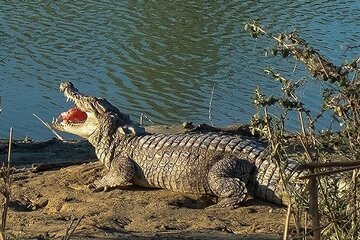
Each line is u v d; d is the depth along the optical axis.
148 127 19.75
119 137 14.25
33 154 16.88
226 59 33.03
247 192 12.80
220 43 35.47
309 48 7.23
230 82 29.97
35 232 10.58
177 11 40.91
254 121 7.67
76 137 23.08
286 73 29.67
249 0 43.72
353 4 43.41
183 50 34.34
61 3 41.66
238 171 12.97
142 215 11.86
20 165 15.91
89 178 14.16
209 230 10.99
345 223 7.34
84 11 40.19
